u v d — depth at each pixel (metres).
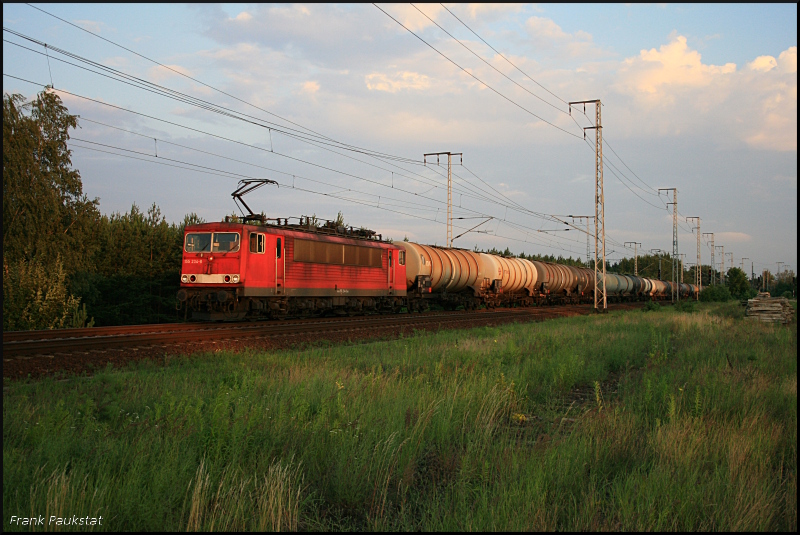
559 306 54.09
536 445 7.30
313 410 8.96
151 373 11.77
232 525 5.05
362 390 10.05
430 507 5.56
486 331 24.38
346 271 28.69
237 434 6.70
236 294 22.77
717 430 7.86
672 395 9.01
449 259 38.25
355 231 31.20
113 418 8.17
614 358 15.80
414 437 7.53
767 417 8.74
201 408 8.72
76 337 17.25
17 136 34.50
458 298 40.62
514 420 9.26
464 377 12.03
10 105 34.41
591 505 5.45
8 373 11.45
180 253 45.66
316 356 15.12
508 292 47.00
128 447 6.55
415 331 22.69
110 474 6.04
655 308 48.22
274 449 6.92
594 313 41.66
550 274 51.88
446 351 16.09
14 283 27.41
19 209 34.34
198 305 23.34
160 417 7.77
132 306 42.22
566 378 12.49
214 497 5.54
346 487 6.02
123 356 14.03
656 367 14.11
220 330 19.22
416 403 9.18
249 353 14.86
